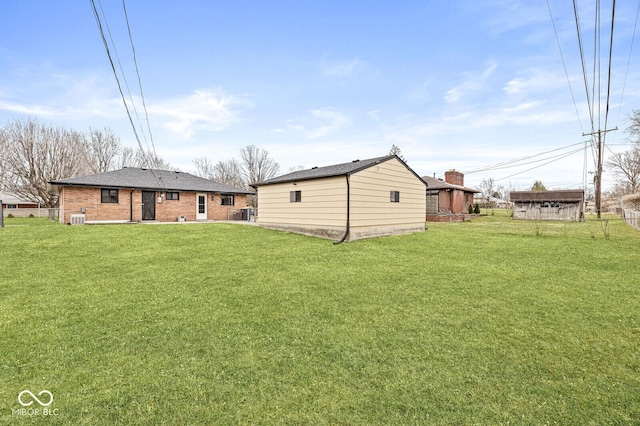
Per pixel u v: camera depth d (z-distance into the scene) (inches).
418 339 140.9
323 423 89.0
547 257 323.6
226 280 234.8
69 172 1104.2
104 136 1359.5
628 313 171.6
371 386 106.2
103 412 92.6
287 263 291.7
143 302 186.5
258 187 606.2
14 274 246.2
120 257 309.3
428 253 345.4
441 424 88.7
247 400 98.7
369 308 179.3
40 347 131.0
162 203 717.9
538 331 149.4
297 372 114.1
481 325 156.3
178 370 115.0
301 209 508.4
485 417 91.5
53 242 374.0
